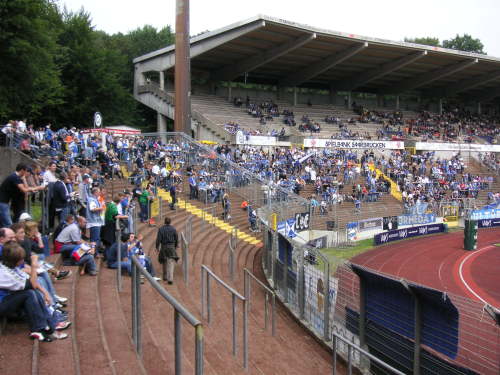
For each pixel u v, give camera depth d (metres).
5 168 18.22
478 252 29.75
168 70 52.44
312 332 11.41
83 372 5.84
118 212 12.46
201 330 4.48
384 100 68.75
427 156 50.16
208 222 22.47
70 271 9.52
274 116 52.22
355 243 30.83
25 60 29.41
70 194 13.22
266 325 11.26
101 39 66.75
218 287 13.95
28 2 28.09
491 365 7.60
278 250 14.73
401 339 8.44
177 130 36.84
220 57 50.69
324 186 34.84
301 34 44.50
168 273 12.66
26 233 8.56
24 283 6.49
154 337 7.71
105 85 50.97
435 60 54.97
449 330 7.55
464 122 66.44
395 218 34.53
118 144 25.64
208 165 27.55
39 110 45.22
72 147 21.30
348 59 53.59
